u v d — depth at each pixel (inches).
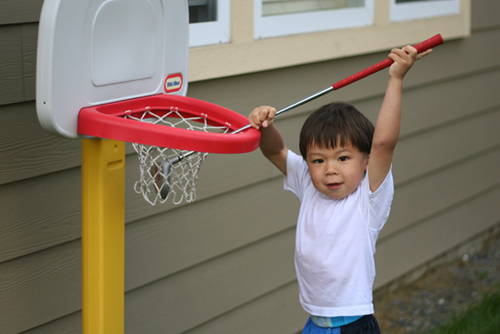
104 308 70.4
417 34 149.8
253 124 70.7
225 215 114.1
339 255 79.0
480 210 193.2
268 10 116.6
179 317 109.6
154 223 101.6
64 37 60.8
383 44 140.0
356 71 137.8
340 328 80.6
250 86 113.7
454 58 166.9
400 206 159.6
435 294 164.7
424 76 157.5
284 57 117.2
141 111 73.0
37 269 85.8
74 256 90.4
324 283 79.7
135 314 101.9
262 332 127.9
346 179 78.2
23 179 81.7
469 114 177.2
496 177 196.2
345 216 79.5
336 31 128.3
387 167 76.8
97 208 68.0
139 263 100.4
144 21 71.6
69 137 64.2
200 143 60.2
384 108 74.7
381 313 154.1
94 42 64.9
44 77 60.4
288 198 126.9
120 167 69.5
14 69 78.5
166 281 106.2
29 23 79.5
